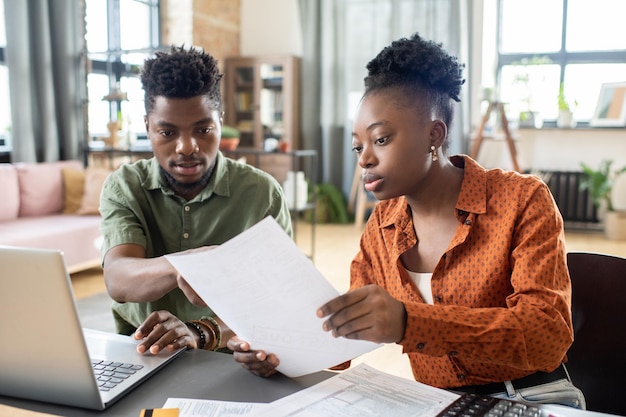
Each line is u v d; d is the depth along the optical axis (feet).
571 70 20.30
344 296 2.67
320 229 20.79
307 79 22.88
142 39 20.48
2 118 16.49
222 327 4.25
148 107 4.31
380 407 2.70
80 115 17.93
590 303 3.93
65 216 14.79
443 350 2.79
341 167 22.97
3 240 11.27
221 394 2.89
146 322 3.68
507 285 3.39
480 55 20.90
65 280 2.51
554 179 20.17
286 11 23.63
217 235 4.83
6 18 15.57
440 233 3.59
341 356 2.93
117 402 2.82
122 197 4.66
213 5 21.94
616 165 19.70
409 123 3.19
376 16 21.61
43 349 2.68
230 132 16.44
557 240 3.21
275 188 5.03
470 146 21.01
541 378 3.42
